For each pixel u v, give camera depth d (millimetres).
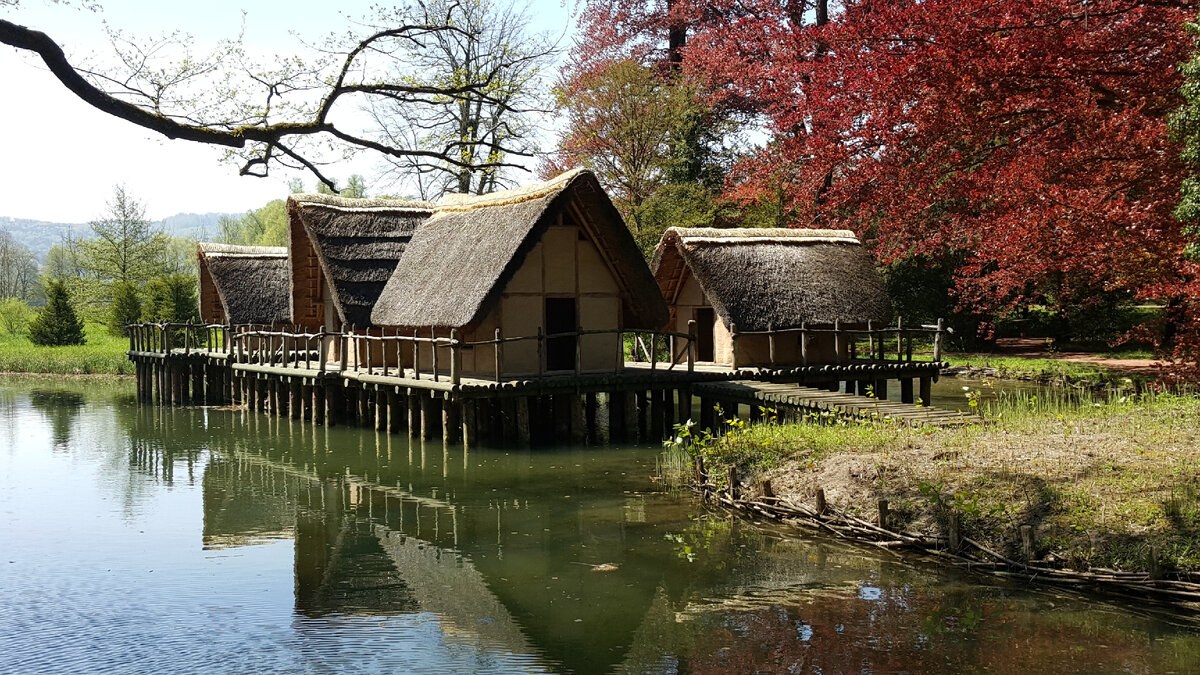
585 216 19797
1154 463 10477
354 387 22781
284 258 31344
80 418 26016
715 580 9836
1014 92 17250
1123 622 8234
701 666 7676
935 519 10266
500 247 18906
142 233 62562
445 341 18078
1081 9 17594
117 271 61125
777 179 32781
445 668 7793
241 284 29953
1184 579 8312
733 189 35219
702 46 39094
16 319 63438
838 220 24516
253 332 26547
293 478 16562
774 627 8453
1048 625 8211
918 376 21906
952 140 18109
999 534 9664
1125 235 16562
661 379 19297
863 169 20734
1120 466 10516
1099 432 12422
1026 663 7441
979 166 19391
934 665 7480
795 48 32062
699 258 22391
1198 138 13602
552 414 20344
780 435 14125
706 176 38312
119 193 61438
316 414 23219
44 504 14617
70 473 17453
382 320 21750
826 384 21734
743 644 8094
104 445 21031
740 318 21797
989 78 17000
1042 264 18953
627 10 44312
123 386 35875
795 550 10766
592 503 13609
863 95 20875
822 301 22484
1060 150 17156
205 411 27609
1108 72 17047
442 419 19562
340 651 8234
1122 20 17656
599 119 36875
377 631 8719
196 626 8914
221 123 10500
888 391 26531
